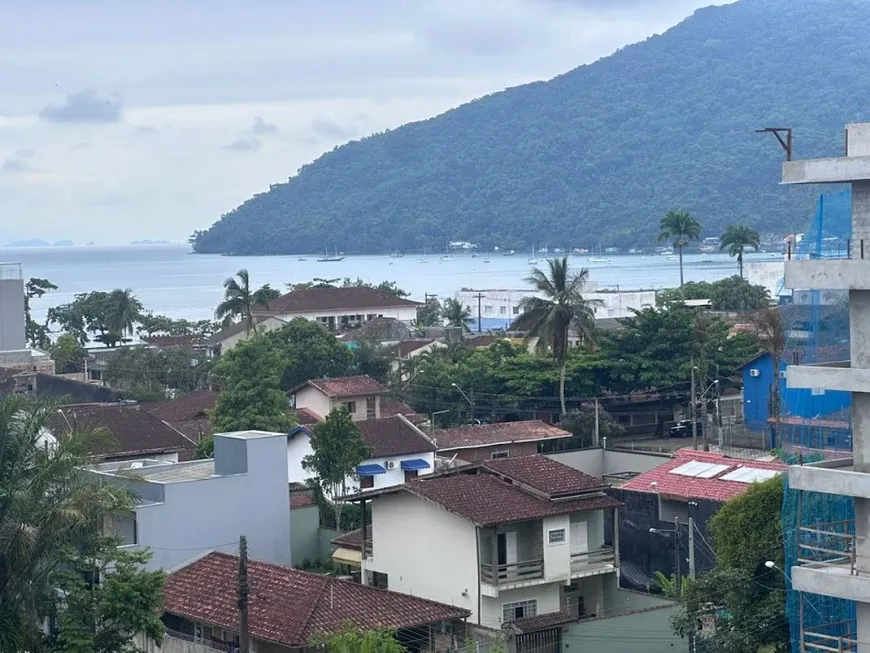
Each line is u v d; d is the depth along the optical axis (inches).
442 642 1691.7
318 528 2326.5
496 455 3267.7
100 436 1514.5
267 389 3196.4
